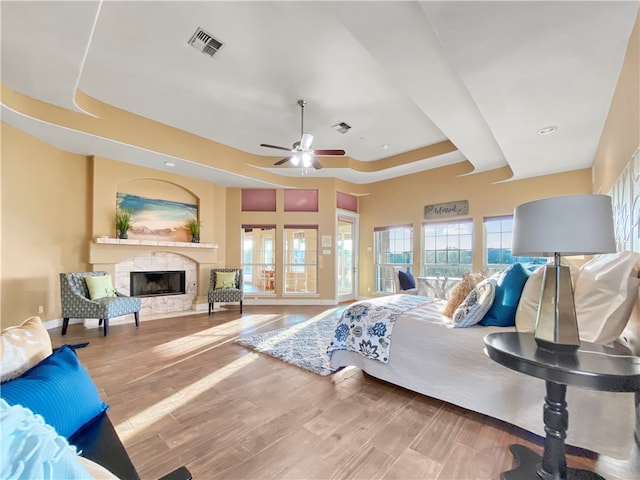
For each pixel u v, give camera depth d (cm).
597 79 249
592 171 455
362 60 304
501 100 282
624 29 195
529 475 150
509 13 184
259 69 320
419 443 183
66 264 468
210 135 509
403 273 584
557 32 198
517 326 208
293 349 358
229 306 663
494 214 558
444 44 212
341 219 745
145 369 298
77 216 481
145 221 552
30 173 416
